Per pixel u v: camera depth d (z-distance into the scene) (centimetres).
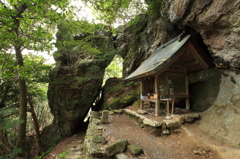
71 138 989
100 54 1359
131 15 1200
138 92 1066
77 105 1111
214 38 443
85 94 1159
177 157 320
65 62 1382
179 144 385
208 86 619
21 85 834
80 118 1113
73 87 1152
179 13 478
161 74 561
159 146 374
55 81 1171
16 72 618
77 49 1222
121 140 340
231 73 482
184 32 564
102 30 1465
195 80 729
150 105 762
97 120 595
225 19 353
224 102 464
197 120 500
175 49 515
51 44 688
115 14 933
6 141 857
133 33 1273
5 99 1049
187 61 598
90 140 369
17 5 632
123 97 1076
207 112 506
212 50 482
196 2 406
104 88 1320
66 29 1170
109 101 1111
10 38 499
